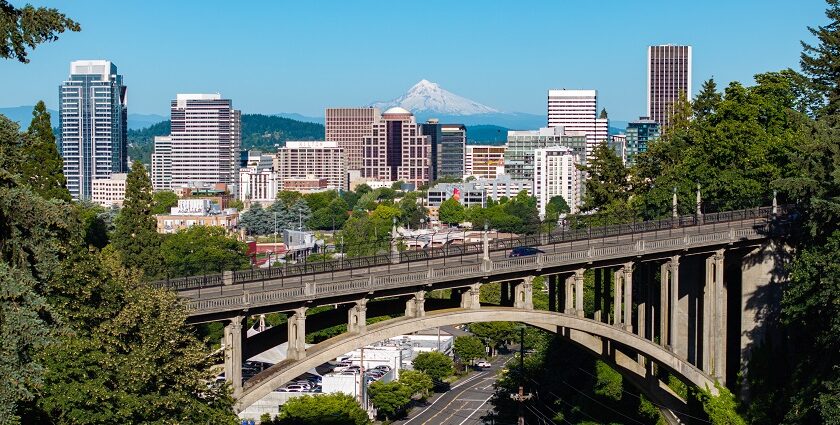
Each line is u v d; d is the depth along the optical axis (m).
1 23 55.00
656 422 117.94
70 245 70.94
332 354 84.25
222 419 74.19
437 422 162.38
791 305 95.06
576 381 139.50
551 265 95.12
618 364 107.19
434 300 96.56
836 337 90.00
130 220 143.00
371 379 167.75
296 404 138.00
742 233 105.19
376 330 86.25
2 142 57.62
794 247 106.88
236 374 79.38
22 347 55.97
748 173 129.12
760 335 107.00
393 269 94.31
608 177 161.12
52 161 130.88
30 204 56.75
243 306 78.62
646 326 112.25
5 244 57.22
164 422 69.94
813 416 91.00
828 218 94.88
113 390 68.44
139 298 72.44
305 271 94.19
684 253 103.50
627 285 101.50
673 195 128.75
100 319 71.00
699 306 109.62
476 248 110.50
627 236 114.12
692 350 109.94
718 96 156.75
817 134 98.88
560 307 105.06
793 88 135.38
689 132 154.25
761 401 104.12
